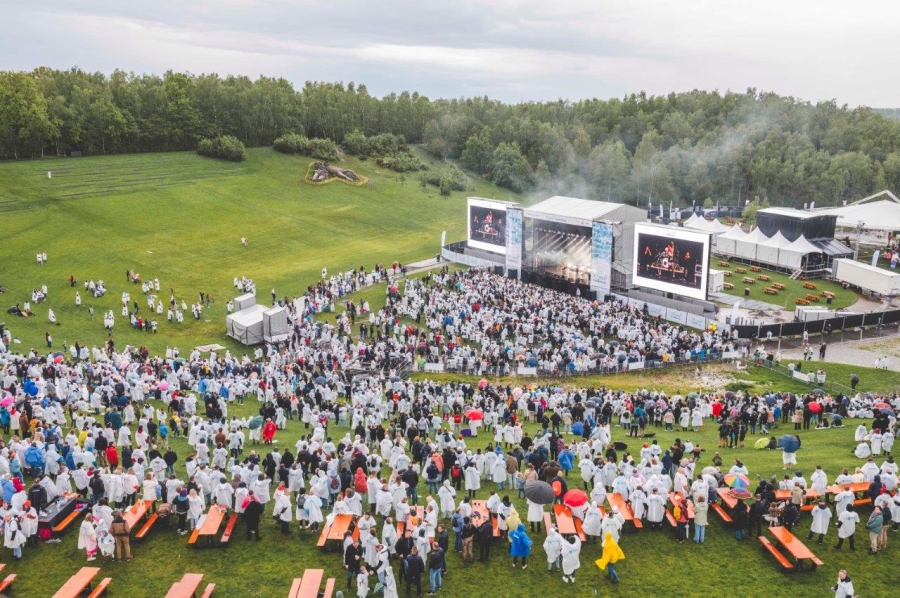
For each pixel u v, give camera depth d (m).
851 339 70.75
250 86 189.50
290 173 153.50
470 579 26.08
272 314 69.06
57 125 138.88
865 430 39.25
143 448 35.28
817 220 101.12
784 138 190.50
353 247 118.00
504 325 68.44
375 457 31.75
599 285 83.19
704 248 74.31
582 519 28.81
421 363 60.69
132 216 115.56
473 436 42.16
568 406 43.88
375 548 25.52
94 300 80.25
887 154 183.12
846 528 27.41
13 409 37.59
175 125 160.88
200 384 47.97
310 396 46.00
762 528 29.36
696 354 62.69
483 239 104.12
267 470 32.34
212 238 113.44
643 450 32.31
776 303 85.19
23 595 24.20
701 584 25.78
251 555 27.19
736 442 40.25
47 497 28.69
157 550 27.42
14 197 112.69
